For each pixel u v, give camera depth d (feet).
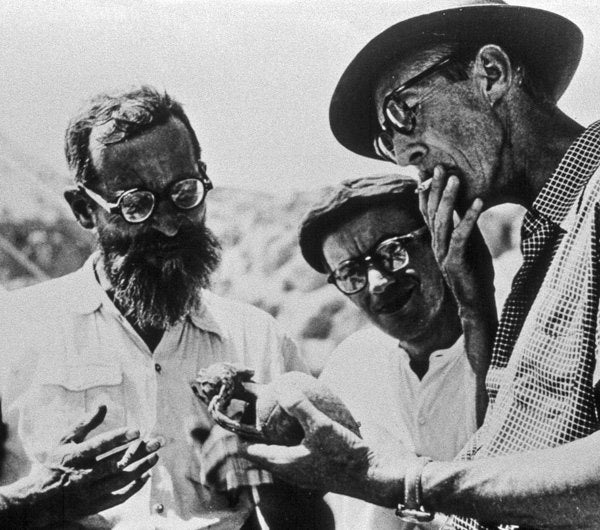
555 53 4.11
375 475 3.68
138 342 4.73
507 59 3.97
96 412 4.47
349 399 4.77
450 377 4.70
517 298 3.72
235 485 4.64
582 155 3.62
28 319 4.73
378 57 4.13
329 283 4.82
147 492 4.60
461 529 3.79
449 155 4.04
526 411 3.64
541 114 3.99
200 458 4.66
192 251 4.78
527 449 3.62
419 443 4.69
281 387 4.07
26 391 4.67
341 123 4.49
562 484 3.32
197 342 4.76
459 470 3.53
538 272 3.67
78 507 4.49
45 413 4.66
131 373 4.71
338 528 4.63
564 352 3.53
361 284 4.80
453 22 4.03
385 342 4.78
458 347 4.72
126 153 4.75
